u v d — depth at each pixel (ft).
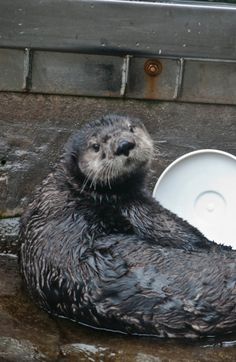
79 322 20.70
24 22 23.98
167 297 19.79
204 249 21.61
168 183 24.52
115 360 19.08
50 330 20.26
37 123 25.04
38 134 25.11
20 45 24.16
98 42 24.23
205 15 24.08
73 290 20.26
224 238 24.54
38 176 25.30
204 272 20.01
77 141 21.99
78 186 21.86
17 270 23.39
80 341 19.81
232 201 24.61
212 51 24.39
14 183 25.27
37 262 20.95
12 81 24.64
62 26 24.07
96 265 20.17
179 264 20.16
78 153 21.81
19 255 21.99
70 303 20.43
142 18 24.08
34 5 23.88
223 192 24.61
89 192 21.86
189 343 19.94
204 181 24.61
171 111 25.22
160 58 24.50
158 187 24.34
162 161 25.52
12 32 24.04
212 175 24.59
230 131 25.52
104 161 21.38
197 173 24.58
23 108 24.93
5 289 22.13
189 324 19.86
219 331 20.01
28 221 21.71
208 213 24.71
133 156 21.39
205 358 19.34
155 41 24.27
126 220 21.84
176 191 24.54
